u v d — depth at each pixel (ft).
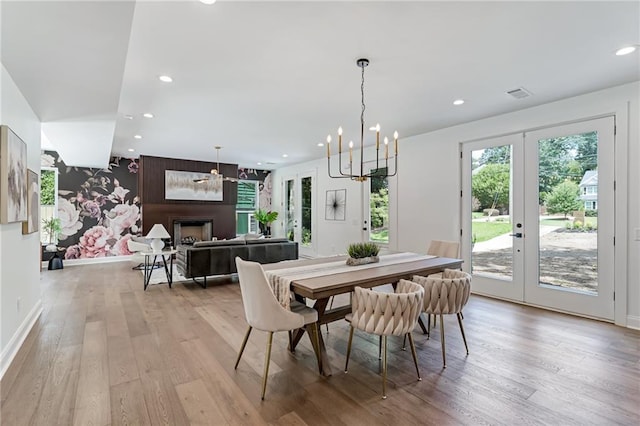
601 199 11.34
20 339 9.41
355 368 8.07
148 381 7.34
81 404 6.45
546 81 10.40
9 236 8.64
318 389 7.11
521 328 10.72
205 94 11.41
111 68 8.00
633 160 10.59
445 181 16.14
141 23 7.06
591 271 11.66
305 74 9.80
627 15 6.82
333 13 6.76
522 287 13.47
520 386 7.22
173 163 25.29
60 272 20.08
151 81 10.27
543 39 7.82
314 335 7.89
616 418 6.11
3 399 6.60
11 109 8.59
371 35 7.63
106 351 8.88
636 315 10.62
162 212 24.80
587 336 10.00
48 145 21.07
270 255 18.39
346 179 22.79
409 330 7.08
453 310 8.40
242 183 31.63
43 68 7.98
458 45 8.11
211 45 8.07
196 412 6.24
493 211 14.44
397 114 13.85
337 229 23.61
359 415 6.20
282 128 16.17
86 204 23.44
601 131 11.30
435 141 16.58
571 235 12.14
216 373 7.75
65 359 8.38
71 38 6.59
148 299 14.20
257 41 7.88
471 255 15.29
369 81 10.35
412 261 10.72
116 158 24.45
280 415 6.18
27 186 10.04
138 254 17.98
